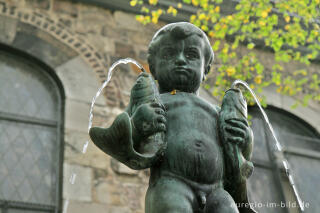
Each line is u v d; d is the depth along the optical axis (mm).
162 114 2744
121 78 9547
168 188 2605
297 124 10562
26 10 9734
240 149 2777
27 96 8938
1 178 7926
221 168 2719
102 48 9844
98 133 2615
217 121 2859
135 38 10266
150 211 2613
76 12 10125
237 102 2895
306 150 10172
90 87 9234
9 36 9328
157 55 3035
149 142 2693
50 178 8180
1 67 9078
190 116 2795
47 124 8719
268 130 10172
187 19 10891
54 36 9641
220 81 9086
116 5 10469
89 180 8203
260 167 9625
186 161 2652
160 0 10750
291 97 10789
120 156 2646
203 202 2604
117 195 8203
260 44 11180
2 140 8297
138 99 2828
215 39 10859
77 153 8406
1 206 7699
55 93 9117
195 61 2992
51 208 7934
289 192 9438
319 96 9953
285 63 11289
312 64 11516
